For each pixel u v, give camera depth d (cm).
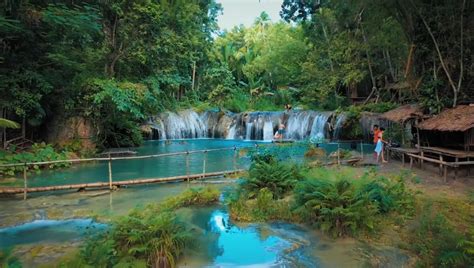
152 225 577
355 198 691
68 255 564
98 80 1650
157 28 1959
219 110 3055
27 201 913
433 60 1371
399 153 1461
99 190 1029
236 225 742
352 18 2189
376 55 2570
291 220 761
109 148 1970
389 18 1778
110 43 1920
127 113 1875
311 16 2923
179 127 2817
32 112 1507
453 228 622
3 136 1438
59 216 786
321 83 2881
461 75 1281
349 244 632
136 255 541
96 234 617
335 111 2450
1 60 1398
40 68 1565
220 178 1198
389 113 1507
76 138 1678
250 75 4047
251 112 2892
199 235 673
